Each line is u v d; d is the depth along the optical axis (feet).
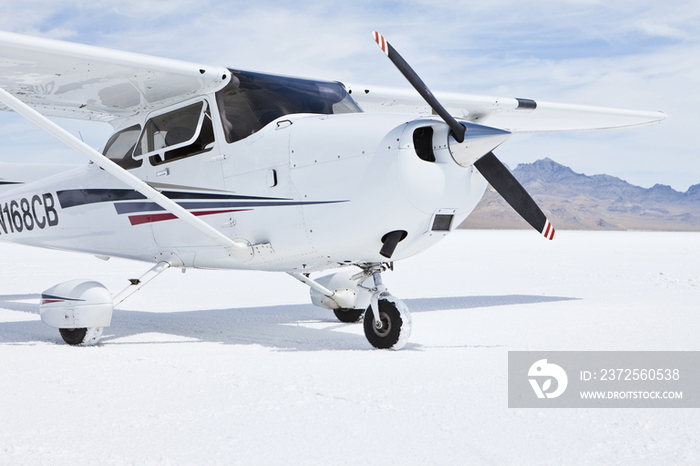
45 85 15.48
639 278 31.60
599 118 25.86
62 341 14.70
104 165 13.26
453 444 6.85
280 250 13.98
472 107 22.34
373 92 19.45
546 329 15.33
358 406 8.34
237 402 8.54
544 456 6.48
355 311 18.31
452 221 12.80
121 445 6.79
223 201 14.75
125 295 14.87
